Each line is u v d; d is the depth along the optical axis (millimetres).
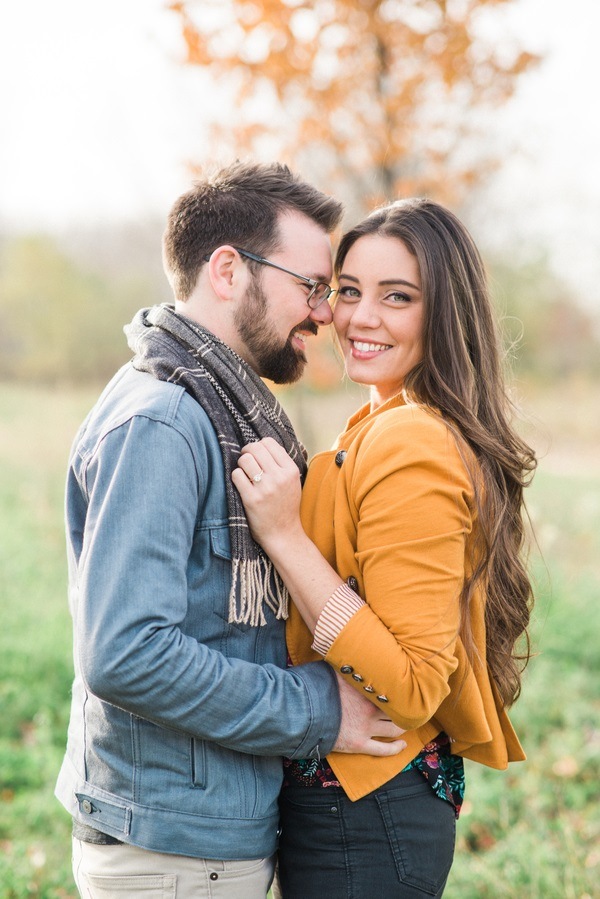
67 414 17250
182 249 1983
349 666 1751
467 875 3285
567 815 3770
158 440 1701
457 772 2068
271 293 1969
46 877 3246
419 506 1763
